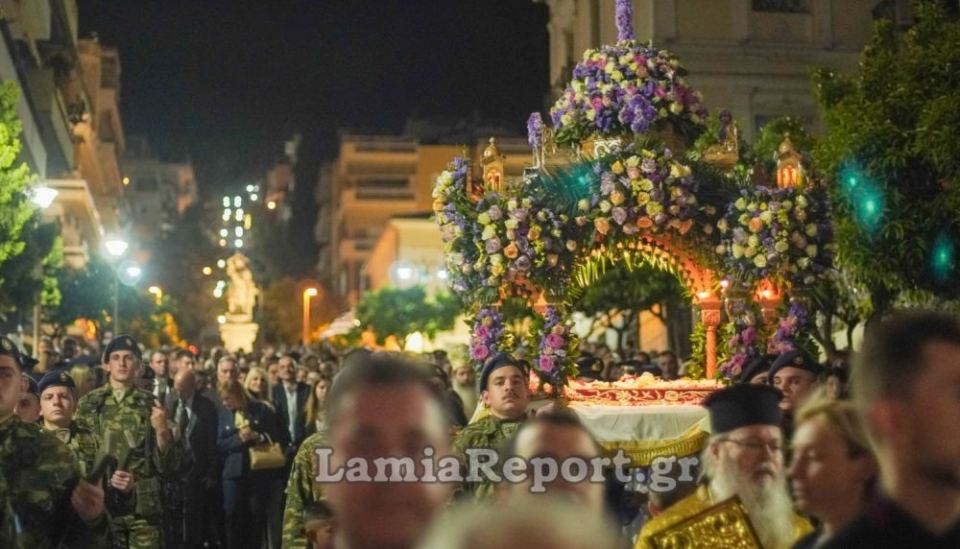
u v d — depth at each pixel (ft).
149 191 513.86
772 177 44.55
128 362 37.37
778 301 42.09
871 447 12.97
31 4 152.87
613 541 8.27
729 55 133.90
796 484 15.80
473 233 39.83
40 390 36.29
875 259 60.49
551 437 15.37
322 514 17.42
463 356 76.69
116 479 32.30
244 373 77.92
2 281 81.15
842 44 136.05
